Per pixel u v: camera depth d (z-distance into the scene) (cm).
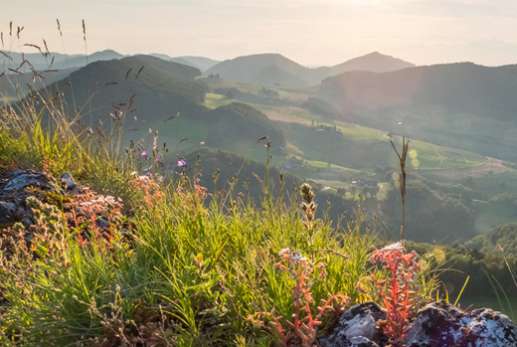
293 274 116
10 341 123
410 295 110
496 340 102
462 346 102
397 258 105
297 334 111
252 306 118
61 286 126
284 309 114
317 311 117
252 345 111
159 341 114
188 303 118
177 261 132
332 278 123
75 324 121
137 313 123
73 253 135
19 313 126
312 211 130
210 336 118
